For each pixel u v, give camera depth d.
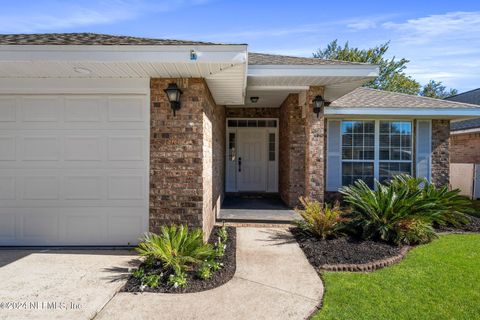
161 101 4.57
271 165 9.87
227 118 9.72
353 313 2.80
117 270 3.73
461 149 13.04
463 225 6.30
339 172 8.64
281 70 5.58
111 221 4.69
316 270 3.81
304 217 5.32
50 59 3.76
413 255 4.42
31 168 4.70
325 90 6.71
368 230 5.02
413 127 8.76
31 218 4.70
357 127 8.70
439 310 2.86
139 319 2.66
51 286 3.26
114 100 4.65
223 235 4.94
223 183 8.77
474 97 14.87
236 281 3.47
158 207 4.60
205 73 4.35
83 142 4.69
